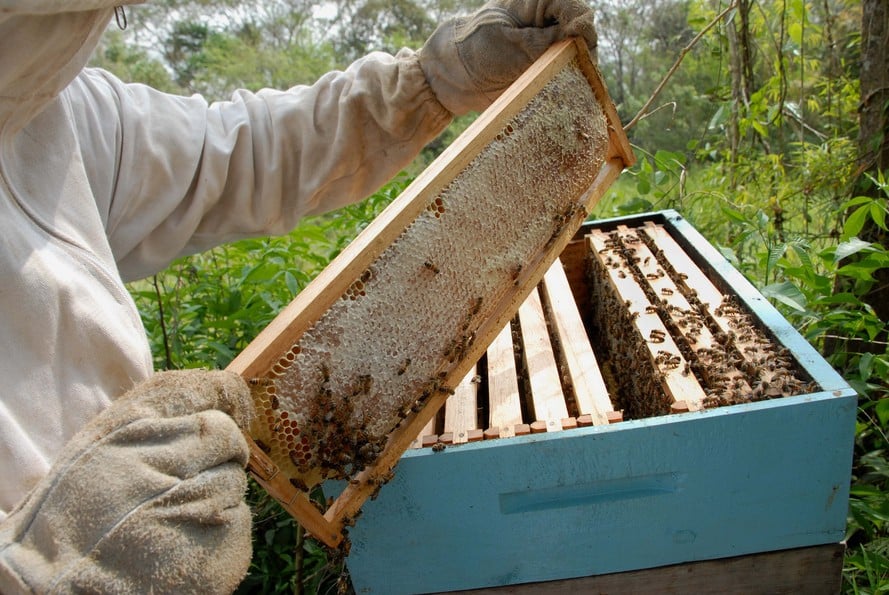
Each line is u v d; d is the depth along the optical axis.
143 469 0.78
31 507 0.78
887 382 2.12
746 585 1.39
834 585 1.38
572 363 1.66
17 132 1.06
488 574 1.39
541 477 1.29
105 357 1.06
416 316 1.15
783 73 3.32
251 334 2.47
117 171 1.33
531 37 1.38
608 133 1.52
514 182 1.28
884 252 1.94
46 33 0.96
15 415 0.96
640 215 2.54
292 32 10.77
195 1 10.64
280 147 1.53
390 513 1.32
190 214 1.45
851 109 3.77
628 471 1.28
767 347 1.50
